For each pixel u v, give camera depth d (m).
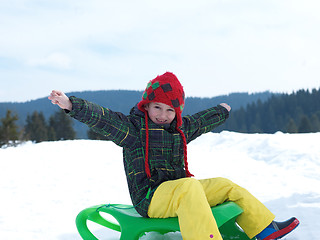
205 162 6.71
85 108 2.17
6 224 3.11
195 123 2.62
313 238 2.32
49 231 2.93
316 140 7.86
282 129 88.25
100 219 2.66
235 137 9.08
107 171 5.89
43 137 49.56
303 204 3.21
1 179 5.25
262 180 4.93
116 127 2.26
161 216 2.15
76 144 9.34
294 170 5.62
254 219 2.13
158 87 2.35
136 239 2.22
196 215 1.93
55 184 4.90
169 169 2.30
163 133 2.34
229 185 2.23
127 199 4.10
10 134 37.50
